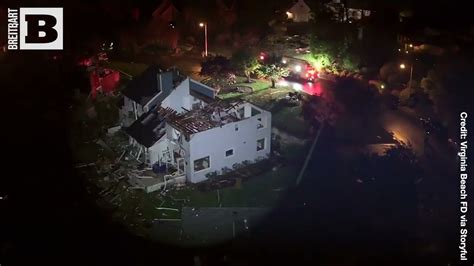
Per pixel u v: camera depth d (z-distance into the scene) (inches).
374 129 1488.7
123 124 1617.9
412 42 2060.8
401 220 1031.0
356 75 1923.0
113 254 1075.3
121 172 1364.4
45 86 2016.5
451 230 1036.5
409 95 1727.4
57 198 1272.1
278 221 1152.2
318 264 1016.2
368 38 2129.7
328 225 1083.9
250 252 1069.1
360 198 1063.6
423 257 986.7
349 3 2768.2
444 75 1638.8
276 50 2348.7
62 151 1501.0
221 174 1348.4
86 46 2472.9
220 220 1175.6
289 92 1883.6
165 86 1467.8
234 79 2043.6
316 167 1278.3
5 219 1188.5
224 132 1312.7
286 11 2925.7
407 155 1201.4
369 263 992.2
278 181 1307.8
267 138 1409.9
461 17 2225.6
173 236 1130.0
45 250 1088.2
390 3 2469.2
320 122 1533.0
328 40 2091.5
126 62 2397.9
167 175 1322.6
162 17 2714.1
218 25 2746.1
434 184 1189.1
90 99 1849.2
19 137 1595.7
